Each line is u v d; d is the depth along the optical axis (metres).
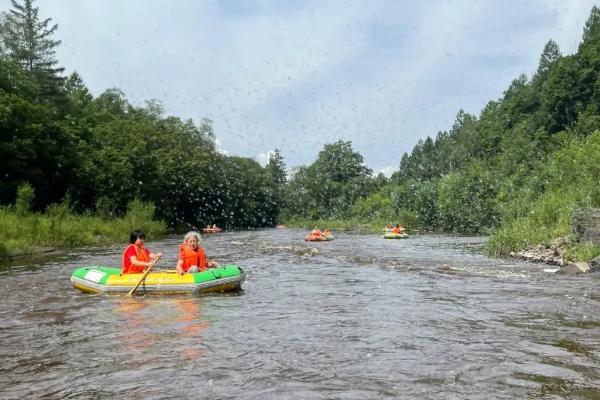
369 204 64.44
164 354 5.48
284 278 11.71
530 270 13.14
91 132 43.56
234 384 4.53
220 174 63.34
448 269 13.41
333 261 15.80
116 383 4.60
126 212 38.22
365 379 4.65
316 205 78.31
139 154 45.62
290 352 5.53
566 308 7.93
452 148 94.00
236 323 6.97
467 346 5.75
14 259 16.61
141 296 9.24
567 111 71.38
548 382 4.55
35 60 44.19
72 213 32.56
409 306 8.16
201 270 10.28
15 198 30.75
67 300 8.91
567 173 24.66
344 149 83.69
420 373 4.82
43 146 33.19
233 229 58.97
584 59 73.12
